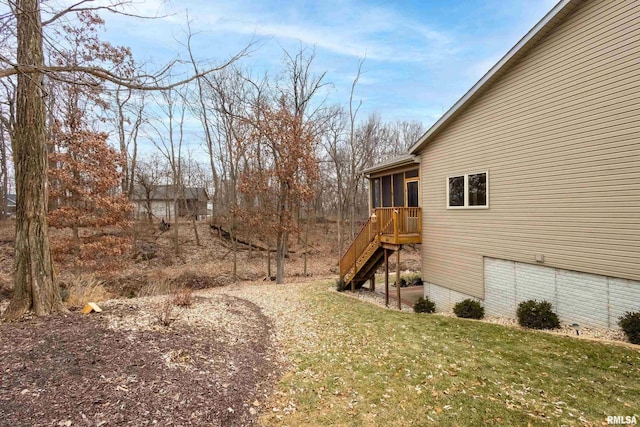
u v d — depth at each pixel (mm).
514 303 8164
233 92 20094
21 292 5812
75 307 6715
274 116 15797
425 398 4352
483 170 8930
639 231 5727
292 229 16391
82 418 3150
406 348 6164
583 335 6379
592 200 6418
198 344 5430
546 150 7277
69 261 10977
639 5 5617
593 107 6352
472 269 9359
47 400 3295
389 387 4688
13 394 3291
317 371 5262
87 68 4727
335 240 26719
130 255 17672
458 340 6535
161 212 30719
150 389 3842
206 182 31031
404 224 11039
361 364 5500
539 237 7480
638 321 5648
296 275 18375
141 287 13719
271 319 8250
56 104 6551
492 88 8617
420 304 9812
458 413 3971
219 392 4164
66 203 10867
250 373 4918
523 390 4445
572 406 4008
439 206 10609
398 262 10602
